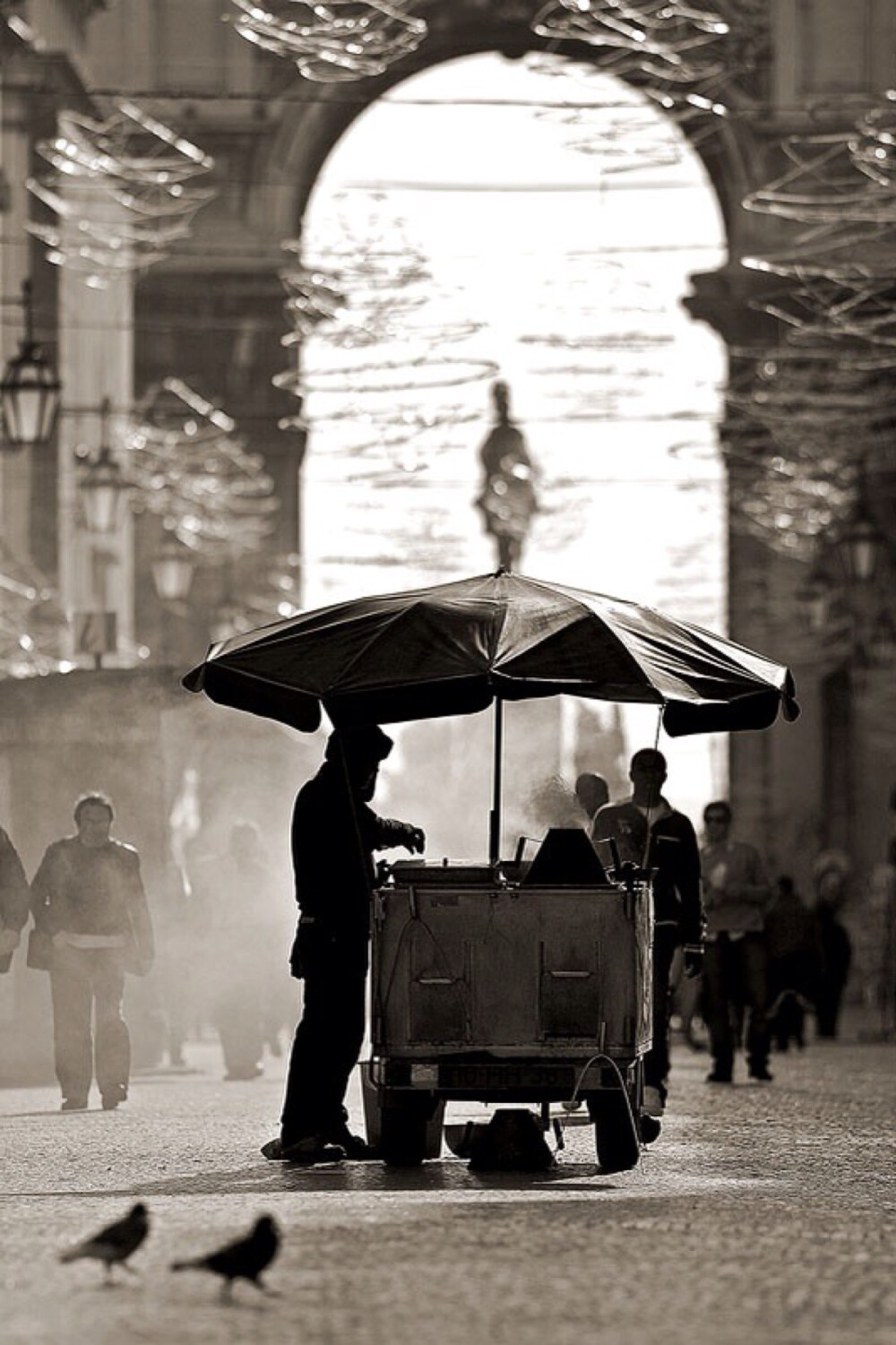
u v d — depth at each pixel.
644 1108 37.75
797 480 101.62
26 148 82.88
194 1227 26.27
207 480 102.19
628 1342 20.33
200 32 117.88
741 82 116.31
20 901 43.03
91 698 56.06
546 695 32.16
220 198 119.12
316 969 34.09
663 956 40.56
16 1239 25.80
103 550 95.81
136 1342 20.28
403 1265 23.97
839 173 115.81
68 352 89.56
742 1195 29.84
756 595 117.88
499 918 31.95
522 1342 20.31
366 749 34.41
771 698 34.38
